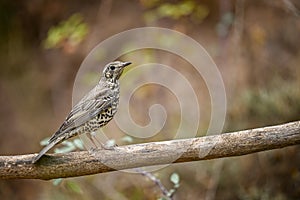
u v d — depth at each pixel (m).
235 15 14.23
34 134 14.76
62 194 11.71
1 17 16.27
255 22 14.23
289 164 11.51
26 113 15.15
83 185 12.06
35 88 15.42
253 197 11.52
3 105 15.31
